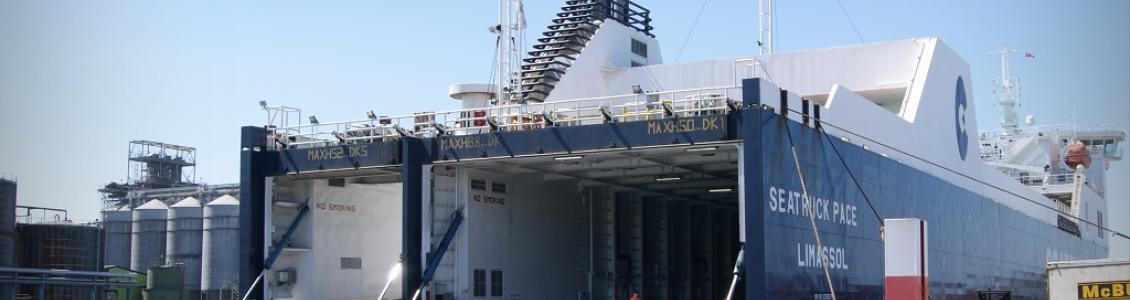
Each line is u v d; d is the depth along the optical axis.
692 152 35.75
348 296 44.84
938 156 48.78
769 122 33.12
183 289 78.50
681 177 44.75
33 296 59.47
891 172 42.00
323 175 42.38
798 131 34.88
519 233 43.09
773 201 32.88
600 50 51.34
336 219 44.66
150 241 92.88
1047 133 82.69
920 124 46.38
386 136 39.97
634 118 42.16
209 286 87.00
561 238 45.91
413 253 38.22
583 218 46.97
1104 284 33.47
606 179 45.69
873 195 40.12
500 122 40.62
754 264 32.12
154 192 102.44
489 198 41.53
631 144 34.94
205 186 100.56
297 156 41.25
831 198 36.72
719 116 33.53
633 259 49.06
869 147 40.72
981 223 54.06
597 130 35.66
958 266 49.34
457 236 39.84
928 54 47.56
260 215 41.78
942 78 49.88
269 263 41.62
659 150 35.22
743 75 48.47
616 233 47.69
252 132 41.78
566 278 45.97
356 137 40.22
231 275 86.81
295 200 43.69
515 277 42.62
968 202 52.12
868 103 41.03
